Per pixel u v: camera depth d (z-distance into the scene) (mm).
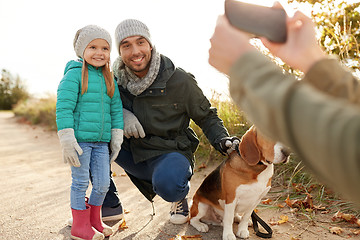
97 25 2752
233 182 2467
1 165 5836
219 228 2818
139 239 2607
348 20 4199
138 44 2742
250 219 2893
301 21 557
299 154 385
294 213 2988
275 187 3629
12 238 2623
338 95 541
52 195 3844
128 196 3803
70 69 2697
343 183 342
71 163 2486
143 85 2785
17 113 21062
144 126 2904
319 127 354
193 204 2850
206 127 2953
